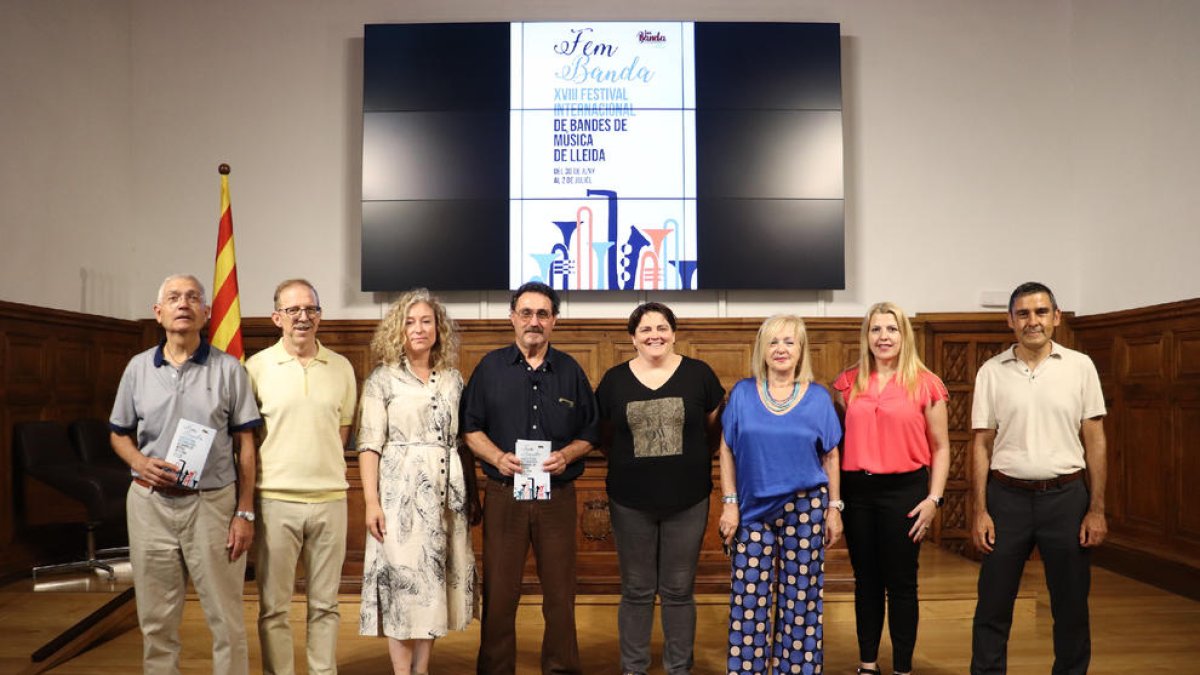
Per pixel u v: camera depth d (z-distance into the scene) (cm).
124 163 693
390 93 686
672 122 690
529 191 687
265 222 706
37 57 592
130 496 303
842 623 448
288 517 316
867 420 344
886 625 443
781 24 693
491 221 686
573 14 704
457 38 688
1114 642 428
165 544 300
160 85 707
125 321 673
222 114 708
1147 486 579
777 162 691
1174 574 536
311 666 322
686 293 705
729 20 709
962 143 715
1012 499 329
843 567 463
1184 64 570
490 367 347
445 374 340
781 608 331
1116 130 650
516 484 336
